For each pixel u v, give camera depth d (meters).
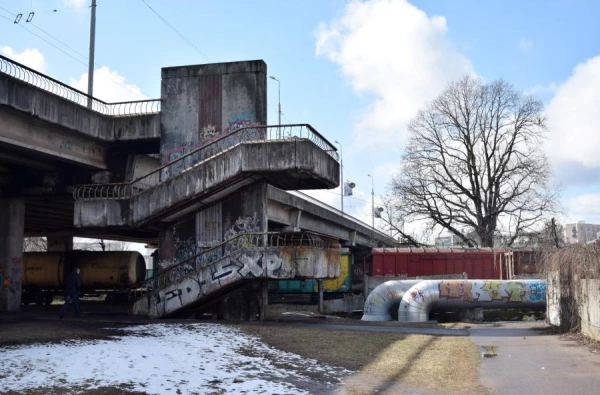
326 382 11.21
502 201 54.97
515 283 27.56
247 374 11.52
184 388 9.98
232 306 23.55
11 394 8.69
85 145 25.95
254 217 24.12
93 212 23.70
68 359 11.53
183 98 25.75
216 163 22.56
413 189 56.56
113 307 33.31
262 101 25.08
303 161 21.92
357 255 65.00
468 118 55.62
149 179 30.30
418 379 11.59
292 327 19.97
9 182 27.61
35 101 21.58
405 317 26.97
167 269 24.22
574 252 18.47
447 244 67.62
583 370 12.10
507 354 14.57
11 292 27.27
